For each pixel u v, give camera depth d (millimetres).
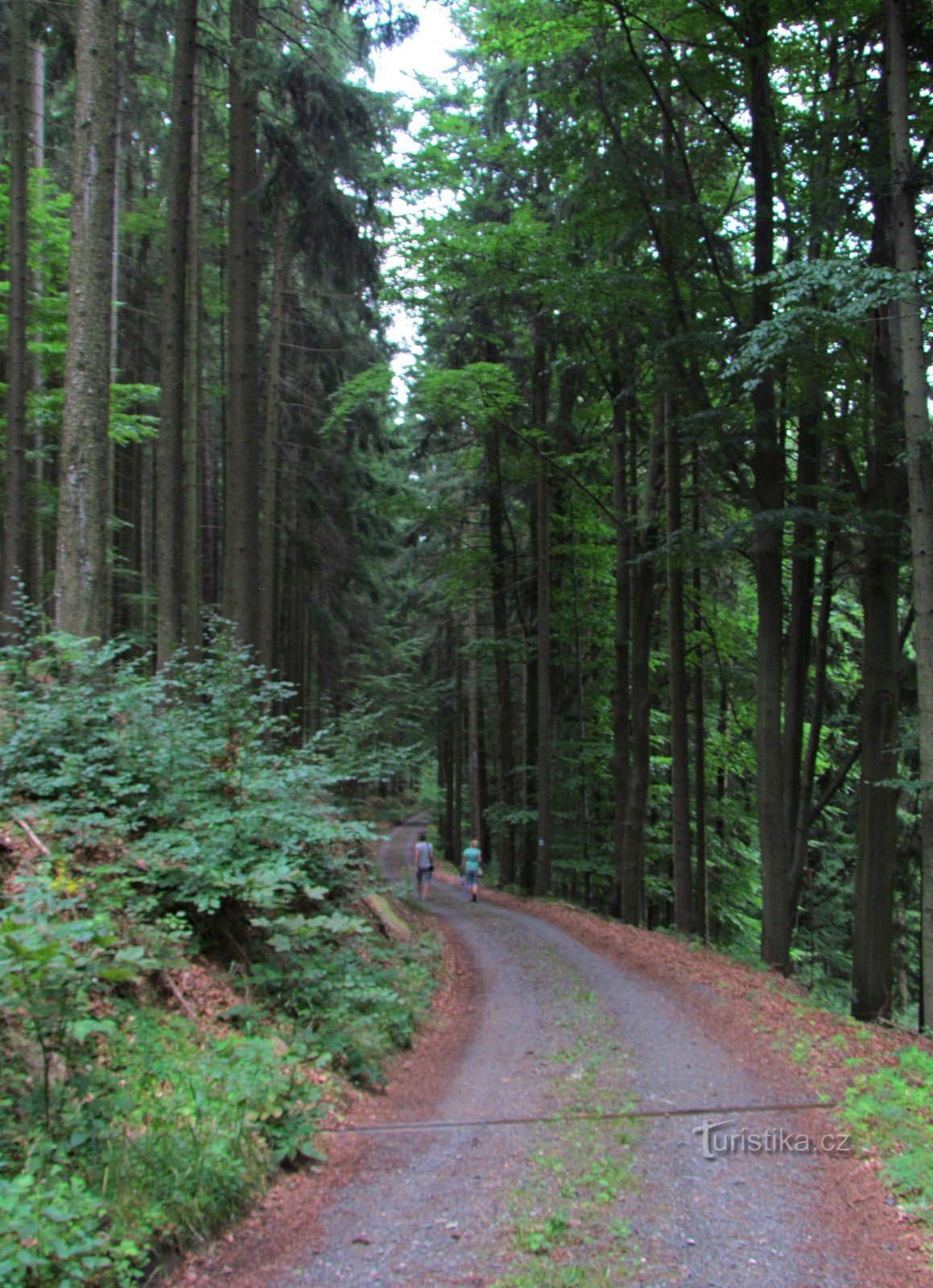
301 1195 4781
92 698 8211
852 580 19688
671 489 16250
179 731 8211
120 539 21344
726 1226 4512
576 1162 5320
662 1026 8773
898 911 17812
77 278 9156
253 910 7637
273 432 18172
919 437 9422
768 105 12773
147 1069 5129
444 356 21656
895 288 8500
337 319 20312
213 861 7184
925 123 12047
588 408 19938
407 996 9266
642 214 13453
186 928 6879
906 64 10172
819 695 15148
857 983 12492
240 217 13016
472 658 25922
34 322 15477
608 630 24031
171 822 7801
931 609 9945
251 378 12992
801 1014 9227
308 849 9086
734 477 15336
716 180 16094
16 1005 4246
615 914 19844
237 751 8664
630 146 13547
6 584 11617
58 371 16516
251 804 8078
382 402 21016
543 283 14352
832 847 23078
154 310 21125
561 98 13773
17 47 12117
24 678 8633
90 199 9188
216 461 24297
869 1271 4074
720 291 13234
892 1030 9773
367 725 11250
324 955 8305
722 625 20609
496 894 22641
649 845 23984
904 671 14227
